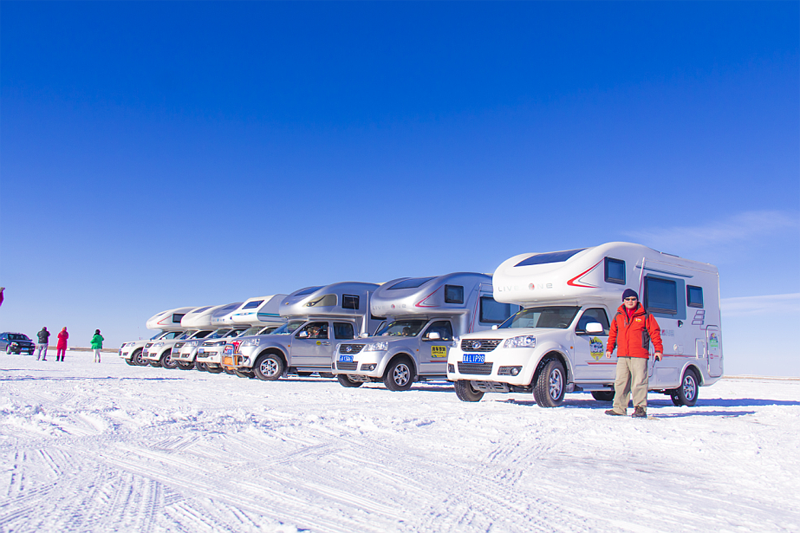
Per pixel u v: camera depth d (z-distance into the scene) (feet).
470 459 16.75
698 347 38.60
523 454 17.54
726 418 26.30
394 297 48.37
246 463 15.80
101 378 51.03
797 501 12.62
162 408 27.68
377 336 46.73
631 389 26.91
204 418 23.93
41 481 13.80
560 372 31.24
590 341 32.78
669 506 12.13
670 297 37.24
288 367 55.47
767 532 10.52
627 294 26.86
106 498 12.38
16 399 31.12
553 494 13.07
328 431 20.99
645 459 16.92
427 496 12.77
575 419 24.66
